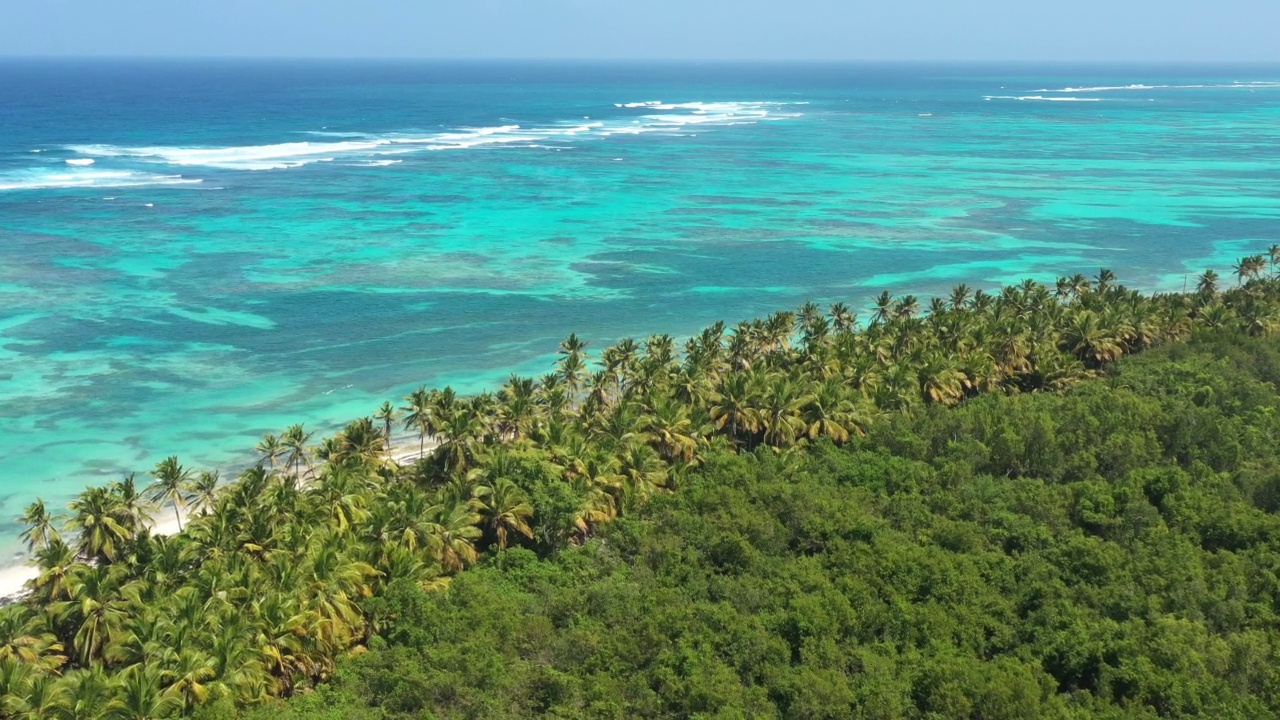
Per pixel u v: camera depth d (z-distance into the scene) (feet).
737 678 151.23
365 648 165.89
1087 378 309.63
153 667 142.31
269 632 155.02
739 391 254.47
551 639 163.12
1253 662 151.53
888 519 206.49
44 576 172.76
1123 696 146.61
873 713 140.67
